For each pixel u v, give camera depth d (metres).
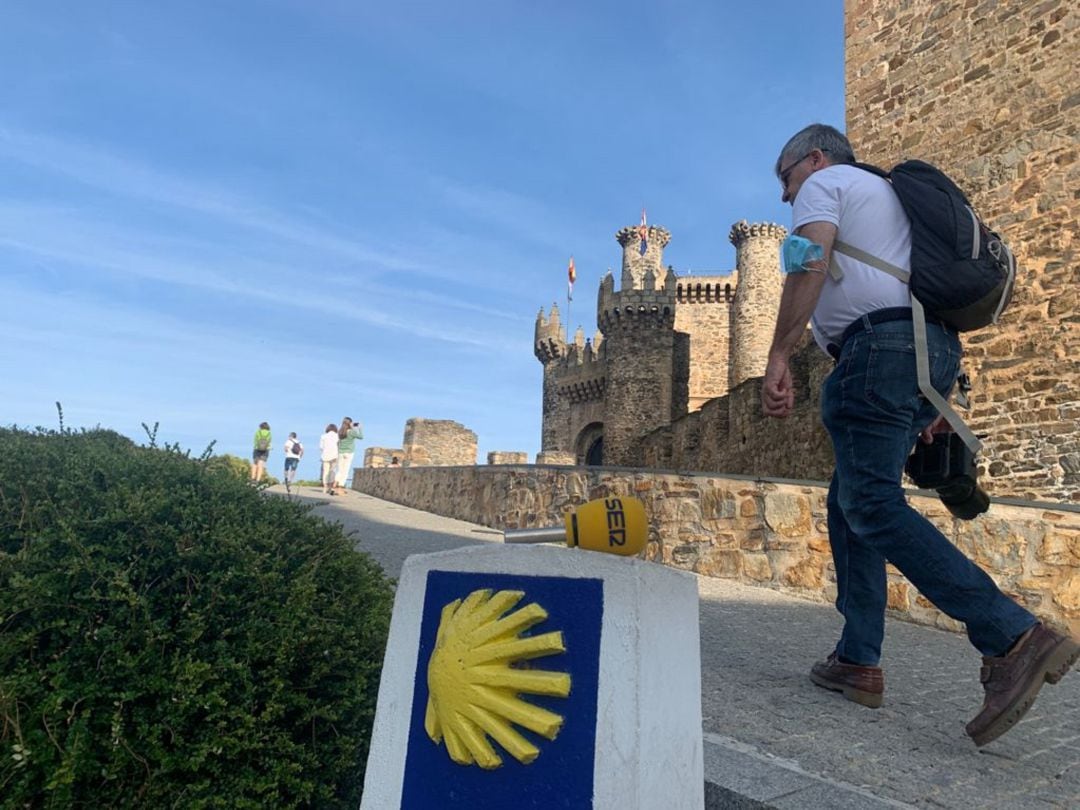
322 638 2.38
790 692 3.36
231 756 2.10
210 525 2.47
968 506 2.84
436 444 27.33
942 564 2.48
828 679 3.38
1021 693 2.40
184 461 2.87
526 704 1.35
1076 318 8.68
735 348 38.91
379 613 2.66
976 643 2.50
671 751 1.33
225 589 2.33
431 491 15.45
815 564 6.54
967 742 2.79
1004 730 2.44
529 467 11.18
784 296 2.75
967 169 10.09
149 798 2.01
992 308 2.58
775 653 4.25
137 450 3.08
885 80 11.34
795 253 2.69
